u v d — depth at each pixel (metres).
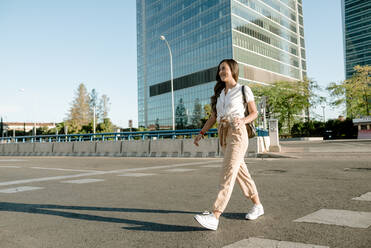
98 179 7.32
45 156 21.72
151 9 89.94
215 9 67.19
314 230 2.75
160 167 10.30
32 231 3.02
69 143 20.73
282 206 3.83
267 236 2.62
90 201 4.56
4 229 3.12
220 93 3.16
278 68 76.81
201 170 8.90
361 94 44.59
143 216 3.52
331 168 8.13
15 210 4.05
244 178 3.23
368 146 16.88
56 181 7.11
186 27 75.44
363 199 4.11
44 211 3.96
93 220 3.41
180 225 3.09
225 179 2.91
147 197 4.77
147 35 91.31
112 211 3.84
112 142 18.45
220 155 14.32
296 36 87.19
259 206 3.28
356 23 109.81
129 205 4.18
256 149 13.46
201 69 70.19
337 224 2.92
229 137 2.96
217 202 2.87
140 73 94.12
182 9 76.94
